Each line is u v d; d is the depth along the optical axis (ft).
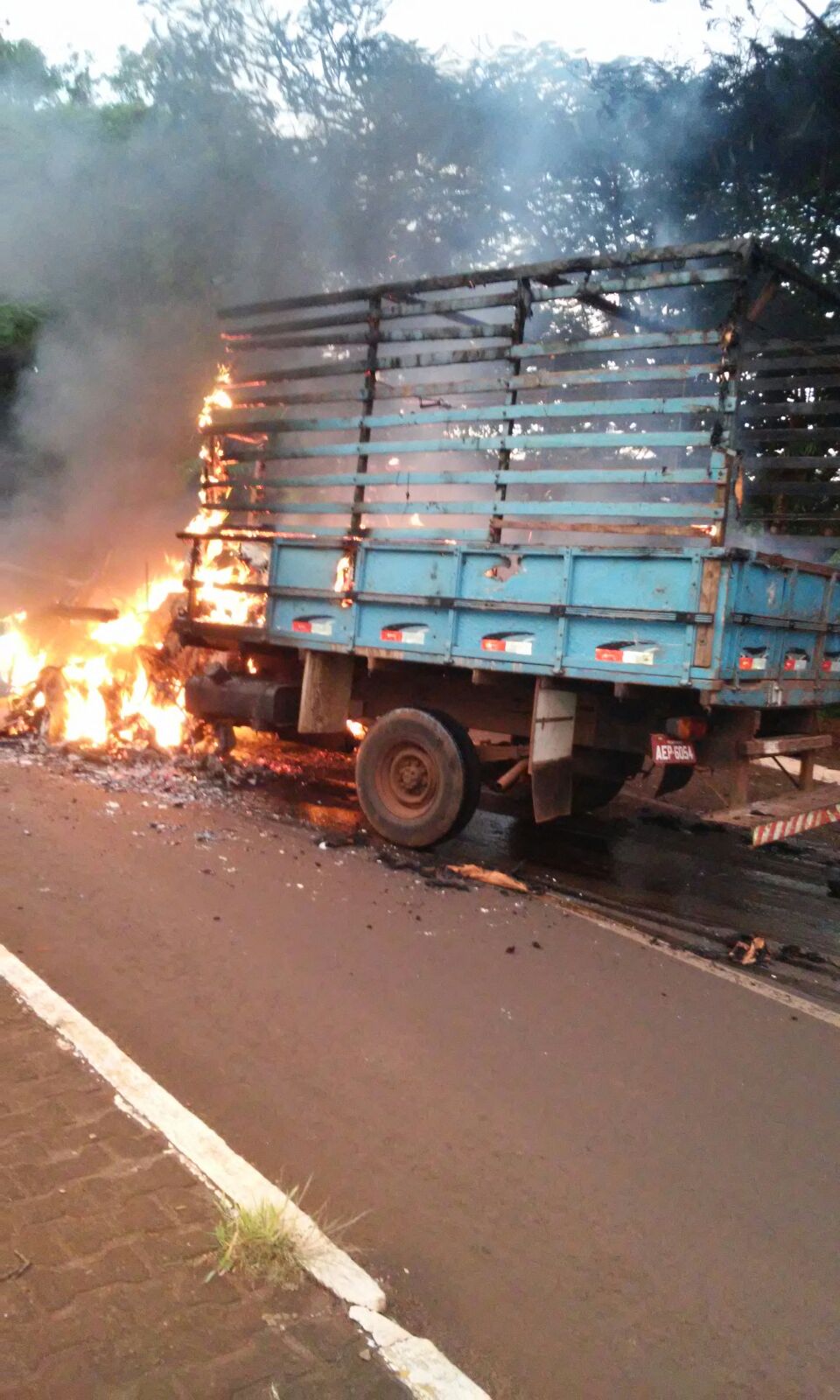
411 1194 11.24
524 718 26.50
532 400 33.24
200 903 19.42
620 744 24.98
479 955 18.57
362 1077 13.60
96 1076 12.25
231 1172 10.59
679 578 21.36
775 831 21.99
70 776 28.84
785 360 28.48
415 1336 8.92
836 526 30.01
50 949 16.34
